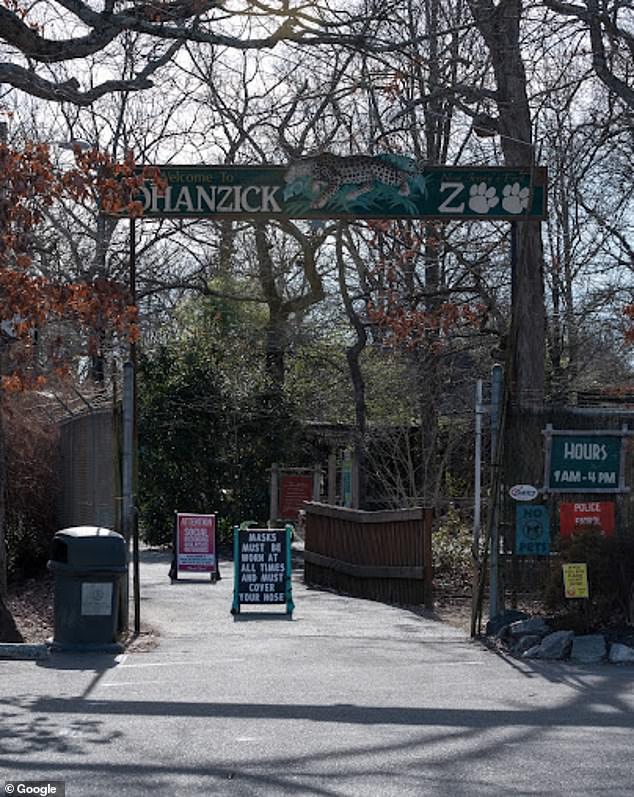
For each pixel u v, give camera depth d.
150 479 30.00
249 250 33.16
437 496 25.05
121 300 13.20
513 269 15.35
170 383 30.02
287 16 15.88
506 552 13.89
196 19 15.30
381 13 19.44
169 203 14.30
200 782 7.21
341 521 19.47
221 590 19.72
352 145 26.55
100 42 14.49
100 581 12.48
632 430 13.91
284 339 30.70
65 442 20.23
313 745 8.27
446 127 27.19
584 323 28.05
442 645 13.15
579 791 7.04
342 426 31.25
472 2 19.25
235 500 30.33
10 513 19.80
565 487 13.83
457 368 27.28
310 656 12.35
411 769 7.58
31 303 12.77
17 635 13.23
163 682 10.79
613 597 13.13
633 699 10.09
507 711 9.55
